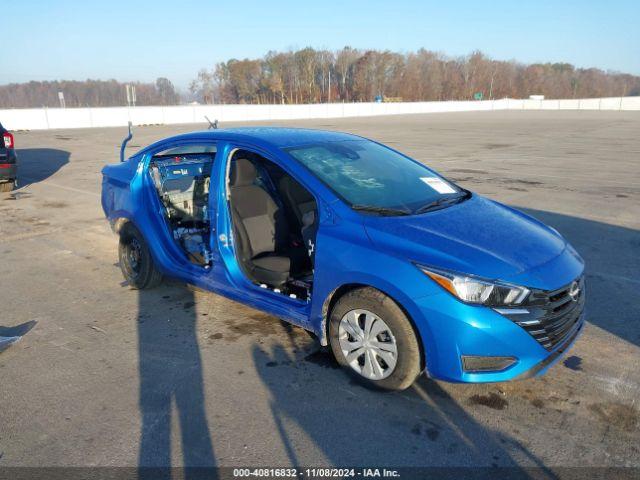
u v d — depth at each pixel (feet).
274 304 12.51
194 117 117.19
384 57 284.61
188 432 9.70
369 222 10.93
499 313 9.45
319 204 11.66
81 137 77.20
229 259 13.32
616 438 9.42
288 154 12.64
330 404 10.53
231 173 13.48
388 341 10.47
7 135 32.65
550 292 9.82
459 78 318.86
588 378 11.40
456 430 9.69
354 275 10.47
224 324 14.34
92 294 16.71
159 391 11.07
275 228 14.12
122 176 16.97
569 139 73.05
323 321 11.49
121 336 13.69
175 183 16.49
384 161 14.28
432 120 125.70
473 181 37.42
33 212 28.91
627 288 16.67
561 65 395.96
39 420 10.11
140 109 109.40
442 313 9.52
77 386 11.32
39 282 17.83
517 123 112.37
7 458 9.04
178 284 17.57
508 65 341.21
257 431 9.71
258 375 11.66
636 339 13.20
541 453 9.05
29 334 13.85
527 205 29.22
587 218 26.17
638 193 32.78
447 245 10.19
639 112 177.68
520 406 10.41
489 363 9.59
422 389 11.04
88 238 23.49
